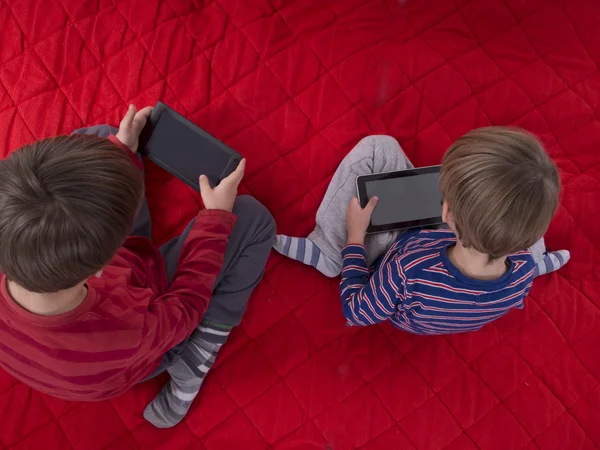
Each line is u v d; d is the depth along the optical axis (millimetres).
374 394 995
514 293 797
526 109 1114
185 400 943
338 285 1054
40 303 596
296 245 1017
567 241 1077
